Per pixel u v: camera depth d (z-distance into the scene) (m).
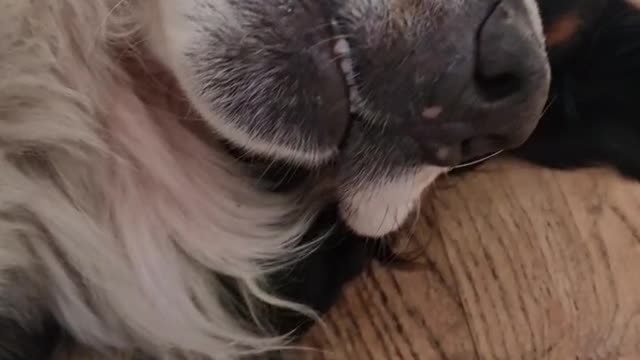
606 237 0.42
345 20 0.29
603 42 0.41
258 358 0.37
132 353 0.35
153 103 0.34
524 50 0.30
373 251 0.39
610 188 0.43
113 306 0.34
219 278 0.36
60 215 0.33
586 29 0.40
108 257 0.34
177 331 0.35
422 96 0.30
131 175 0.34
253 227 0.36
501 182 0.42
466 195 0.42
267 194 0.36
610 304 0.41
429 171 0.33
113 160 0.33
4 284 0.32
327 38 0.29
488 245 0.41
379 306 0.39
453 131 0.31
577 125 0.42
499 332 0.40
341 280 0.39
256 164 0.35
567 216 0.42
